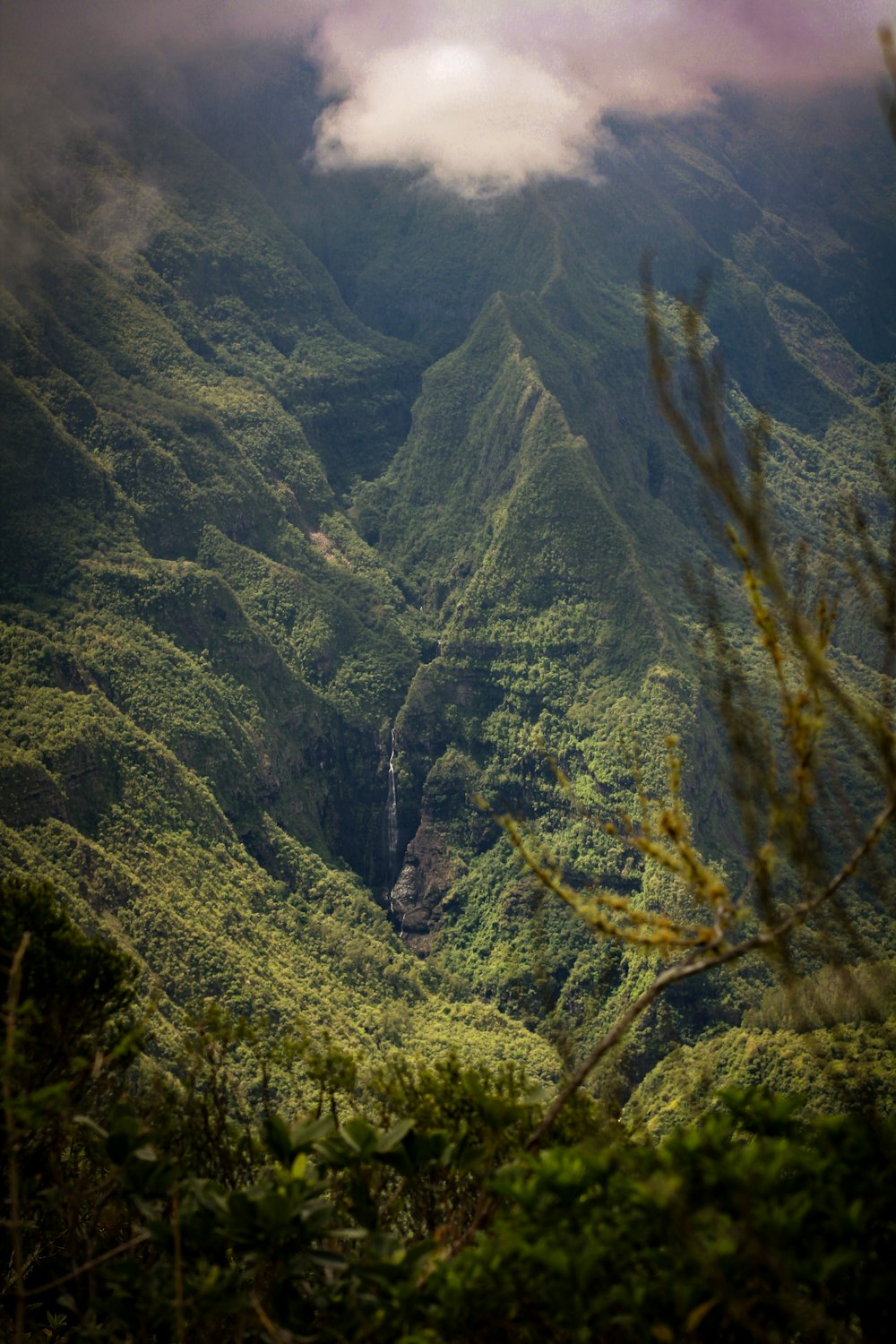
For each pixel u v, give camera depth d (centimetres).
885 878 655
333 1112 941
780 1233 625
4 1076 745
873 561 661
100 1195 902
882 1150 652
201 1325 819
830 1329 586
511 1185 707
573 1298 639
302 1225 765
